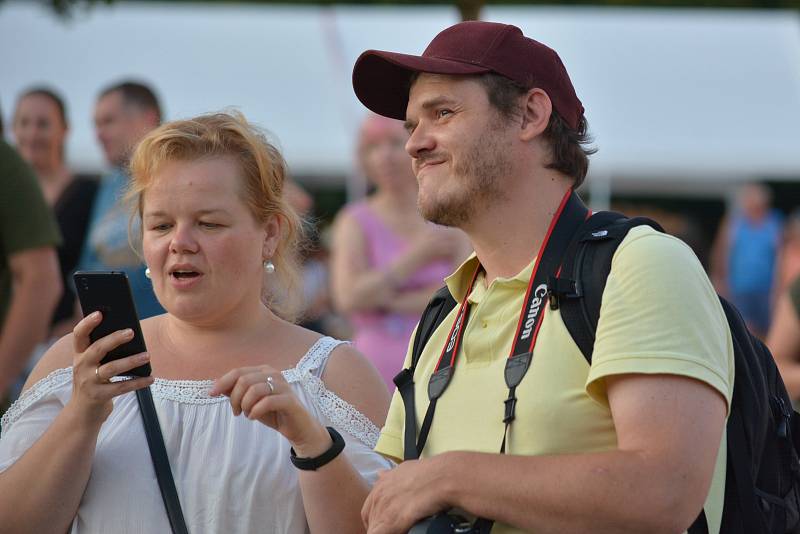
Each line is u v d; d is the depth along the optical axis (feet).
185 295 18.42
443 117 16.62
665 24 81.87
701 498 14.10
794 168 76.18
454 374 16.57
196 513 17.84
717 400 14.44
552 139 16.70
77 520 18.31
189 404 18.49
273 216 19.45
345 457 17.25
